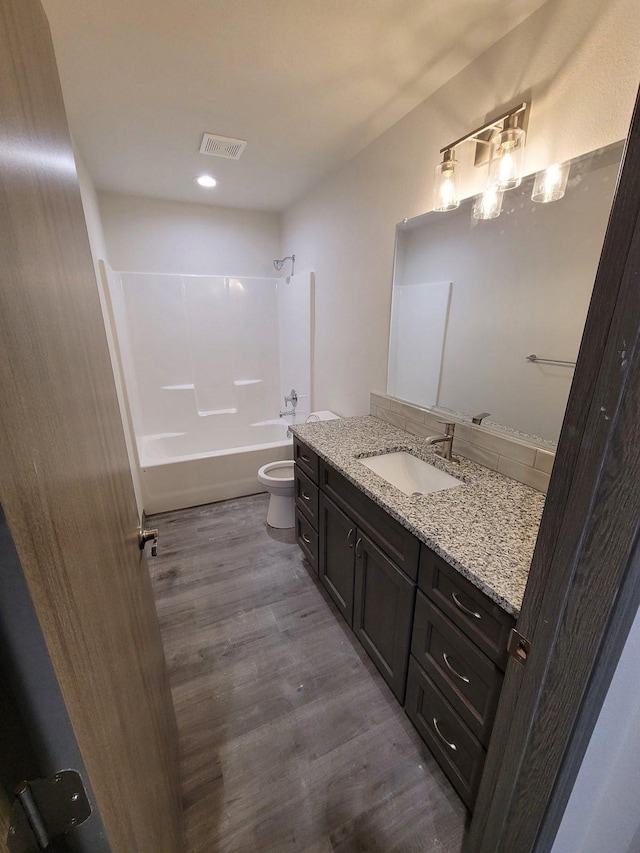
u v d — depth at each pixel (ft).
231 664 5.16
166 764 3.03
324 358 9.51
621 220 1.29
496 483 4.52
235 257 11.43
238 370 12.30
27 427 1.16
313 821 3.53
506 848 2.41
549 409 4.22
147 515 9.13
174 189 9.25
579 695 1.73
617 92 3.25
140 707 2.33
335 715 4.49
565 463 1.63
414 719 4.16
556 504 1.71
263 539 8.16
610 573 1.51
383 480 4.64
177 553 7.66
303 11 3.85
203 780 3.84
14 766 1.16
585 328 1.47
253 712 4.52
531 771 2.10
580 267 3.75
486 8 3.78
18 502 1.05
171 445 11.59
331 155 7.24
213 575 7.00
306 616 6.02
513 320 4.51
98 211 9.05
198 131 6.29
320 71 4.78
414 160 5.72
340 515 5.37
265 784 3.82
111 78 4.90
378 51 4.41
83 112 5.68
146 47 4.34
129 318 10.57
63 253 1.88
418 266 5.93
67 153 2.23
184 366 11.52
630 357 1.31
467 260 5.03
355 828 3.48
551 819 2.07
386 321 6.88
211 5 3.76
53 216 1.76
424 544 3.51
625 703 1.98
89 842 1.39
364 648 5.28
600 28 3.28
